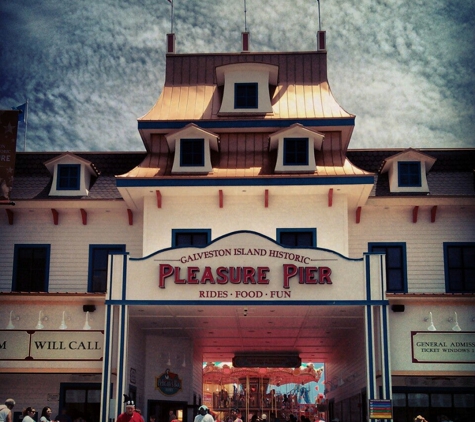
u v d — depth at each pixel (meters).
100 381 24.88
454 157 27.81
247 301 21.17
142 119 26.16
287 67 28.42
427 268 26.16
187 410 28.27
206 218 25.08
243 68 26.73
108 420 20.55
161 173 25.25
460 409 24.30
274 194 25.14
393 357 21.77
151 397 26.64
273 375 36.28
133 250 26.73
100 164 28.27
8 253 26.80
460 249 26.39
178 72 28.48
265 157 25.84
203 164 25.17
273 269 21.41
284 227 24.86
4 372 21.95
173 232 24.95
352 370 26.77
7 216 27.03
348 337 27.73
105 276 26.62
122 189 24.75
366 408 23.06
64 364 21.95
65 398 24.77
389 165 26.94
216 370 36.03
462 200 25.95
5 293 22.30
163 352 27.73
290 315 23.31
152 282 21.48
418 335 21.88
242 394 37.44
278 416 37.91
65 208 26.69
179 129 25.52
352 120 25.81
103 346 21.78
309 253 21.52
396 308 21.95
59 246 26.88
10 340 22.19
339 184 24.17
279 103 27.02
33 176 27.77
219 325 25.45
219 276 21.38
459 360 21.67
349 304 21.11
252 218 25.00
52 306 22.42
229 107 26.41
